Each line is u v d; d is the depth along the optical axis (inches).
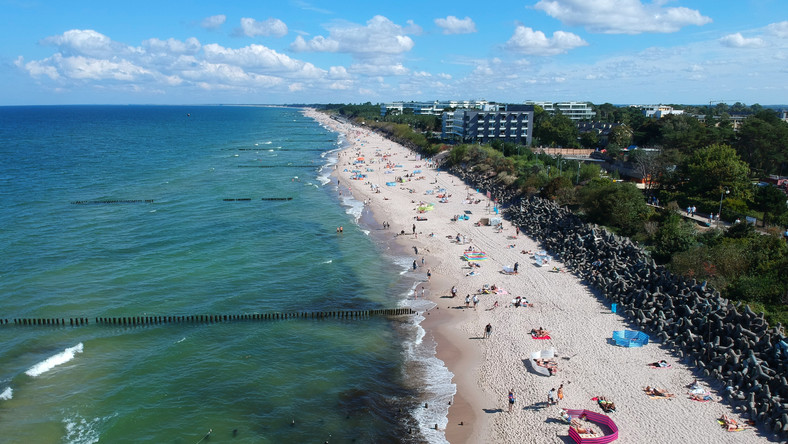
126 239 3339.1
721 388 1590.8
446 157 6673.2
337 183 5516.7
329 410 1614.2
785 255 2300.7
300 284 2640.3
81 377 1784.0
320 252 3137.3
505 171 4928.6
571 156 6082.7
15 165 6466.5
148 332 2129.7
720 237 2586.1
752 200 3344.0
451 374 1803.6
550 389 1659.7
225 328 2175.2
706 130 4815.5
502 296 2421.3
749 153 4498.0
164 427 1523.1
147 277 2699.3
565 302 2313.0
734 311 1811.0
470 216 3954.2
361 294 2517.2
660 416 1482.5
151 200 4549.7
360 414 1590.8
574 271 2674.7
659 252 2588.6
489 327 2060.8
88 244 3223.4
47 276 2684.5
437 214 4033.0
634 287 2253.9
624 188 3302.2
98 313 2277.3
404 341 2055.9
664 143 5147.6
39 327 2156.7
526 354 1884.8
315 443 1459.2
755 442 1352.1
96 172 6038.4
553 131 6988.2
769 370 1521.9
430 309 2340.1
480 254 2997.0
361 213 4119.1
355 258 3024.1
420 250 3157.0
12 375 1790.1
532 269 2753.4
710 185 3548.2
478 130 7362.2
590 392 1630.2
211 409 1615.4
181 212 4111.7
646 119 7549.2
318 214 4089.6
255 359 1924.2
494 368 1818.4
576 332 2025.1
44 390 1701.5
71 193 4776.1
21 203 4311.0
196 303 2397.9
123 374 1808.6
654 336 1946.4
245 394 1699.1
